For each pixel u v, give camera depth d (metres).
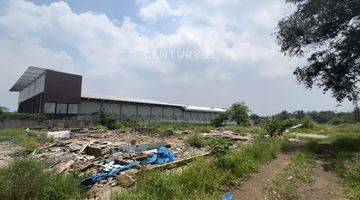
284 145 17.27
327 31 18.28
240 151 12.20
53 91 42.22
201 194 7.38
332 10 17.23
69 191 7.61
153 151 15.58
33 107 48.78
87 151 16.62
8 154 16.50
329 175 10.68
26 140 21.52
